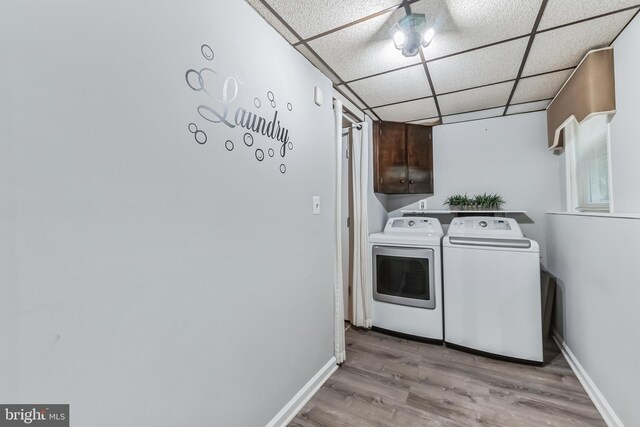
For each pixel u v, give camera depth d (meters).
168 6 0.94
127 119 0.83
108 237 0.78
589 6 1.38
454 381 1.86
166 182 0.94
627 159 1.54
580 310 1.84
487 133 3.06
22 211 0.63
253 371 1.31
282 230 1.52
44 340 0.67
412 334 2.48
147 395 0.88
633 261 1.26
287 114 1.58
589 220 1.70
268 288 1.42
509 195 2.96
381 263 2.66
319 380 1.83
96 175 0.76
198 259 1.05
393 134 3.10
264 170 1.39
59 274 0.69
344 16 1.45
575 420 1.49
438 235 2.74
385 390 1.78
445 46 1.72
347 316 2.91
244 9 1.27
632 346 1.27
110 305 0.79
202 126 1.06
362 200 2.70
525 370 1.97
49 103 0.67
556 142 2.45
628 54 1.52
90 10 0.74
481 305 2.18
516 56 1.83
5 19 0.60
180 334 0.98
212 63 1.11
